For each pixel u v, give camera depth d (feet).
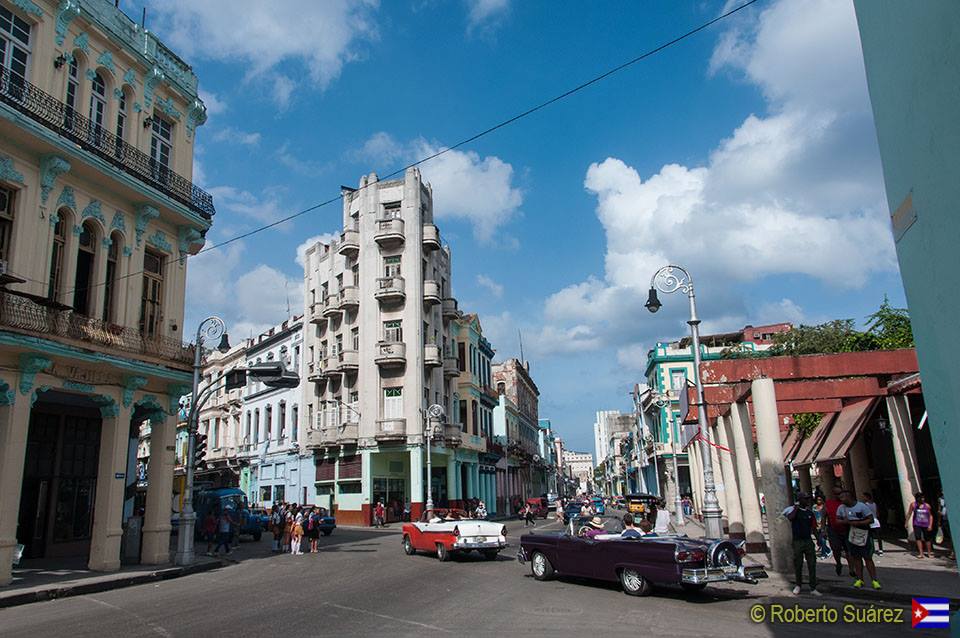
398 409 139.64
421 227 150.20
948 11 14.44
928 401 16.44
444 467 151.33
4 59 53.52
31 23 56.18
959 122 14.26
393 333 142.51
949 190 14.85
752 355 148.46
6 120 50.06
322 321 154.40
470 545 63.16
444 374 154.61
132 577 53.62
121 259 63.21
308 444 149.18
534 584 46.83
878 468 77.36
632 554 41.11
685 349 193.98
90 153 57.67
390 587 46.42
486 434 189.37
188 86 73.97
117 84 64.64
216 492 105.50
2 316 49.03
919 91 15.88
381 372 141.38
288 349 167.32
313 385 155.02
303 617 35.12
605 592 42.45
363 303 144.77
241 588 47.52
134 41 66.69
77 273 59.57
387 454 140.87
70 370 55.77
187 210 69.41
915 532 52.19
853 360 52.60
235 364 194.08
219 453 184.65
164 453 66.74
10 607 42.27
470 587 45.98
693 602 38.19
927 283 16.11
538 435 316.81
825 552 57.57
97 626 33.99
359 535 108.68
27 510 67.41
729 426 76.84
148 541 64.34
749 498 62.75
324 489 146.41
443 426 147.02
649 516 105.40
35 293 53.62
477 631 30.83
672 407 188.03
